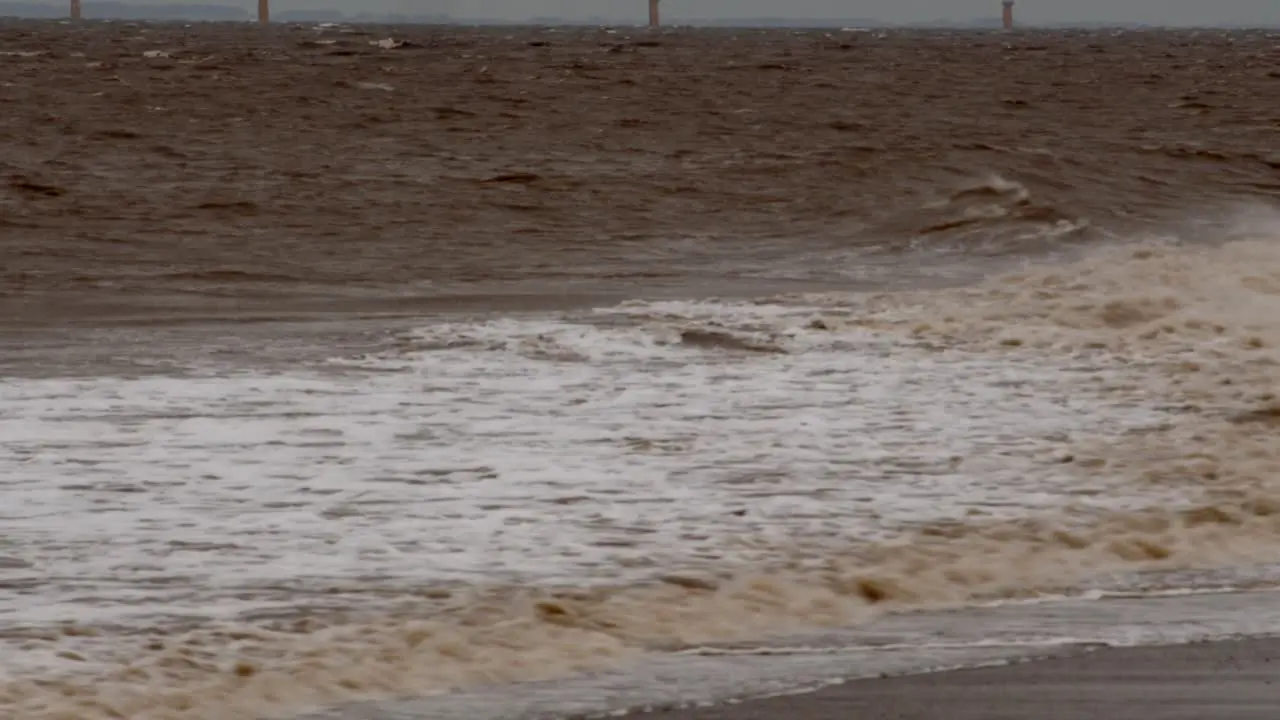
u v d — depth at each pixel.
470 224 109.62
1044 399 50.72
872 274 87.38
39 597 31.47
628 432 46.03
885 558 34.94
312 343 61.16
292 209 115.00
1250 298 66.50
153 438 44.59
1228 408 49.38
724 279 84.50
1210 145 163.25
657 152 157.12
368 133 177.25
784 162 143.12
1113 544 36.16
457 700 26.58
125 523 36.47
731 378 54.03
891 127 191.75
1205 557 35.47
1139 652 28.52
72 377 53.62
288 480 40.34
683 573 33.59
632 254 95.56
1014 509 38.72
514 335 62.59
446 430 46.06
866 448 44.31
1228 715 25.23
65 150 157.12
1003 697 26.22
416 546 35.06
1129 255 80.31
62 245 96.19
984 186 117.69
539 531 36.28
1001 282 73.94
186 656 28.44
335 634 29.66
